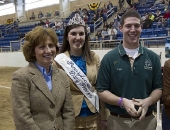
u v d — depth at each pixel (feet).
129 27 6.89
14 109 5.51
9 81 30.60
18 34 65.82
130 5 51.65
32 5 75.97
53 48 6.08
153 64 7.21
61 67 7.97
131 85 7.06
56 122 5.95
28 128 5.39
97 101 8.02
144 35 35.91
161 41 27.40
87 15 57.11
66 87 6.43
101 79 7.40
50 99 5.80
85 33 8.02
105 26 44.45
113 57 7.22
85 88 7.81
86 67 8.04
